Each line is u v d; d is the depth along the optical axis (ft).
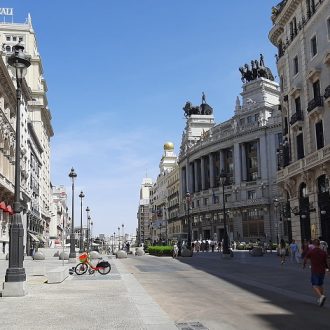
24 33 317.22
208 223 350.43
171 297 50.01
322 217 118.21
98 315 36.22
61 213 572.10
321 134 120.78
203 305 43.86
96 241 363.15
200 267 101.65
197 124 422.00
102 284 62.59
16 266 49.55
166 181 504.84
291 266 99.14
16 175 51.39
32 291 53.47
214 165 359.87
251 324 33.88
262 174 301.63
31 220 257.55
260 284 63.87
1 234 165.78
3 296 48.29
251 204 302.04
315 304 44.32
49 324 32.32
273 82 326.24
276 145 298.15
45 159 361.30
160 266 107.04
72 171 138.31
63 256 151.94
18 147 52.03
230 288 59.26
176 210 443.73
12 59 52.16
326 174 113.29
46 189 371.56
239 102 333.83
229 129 339.36
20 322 33.14
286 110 147.95
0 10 326.03
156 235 556.92
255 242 280.51
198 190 383.04
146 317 35.37
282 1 148.46
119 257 157.48
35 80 319.27
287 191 144.56
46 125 368.48
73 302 43.88
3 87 161.27
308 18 126.41
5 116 160.45
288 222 146.61
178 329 30.86
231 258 138.92
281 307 42.45
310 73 122.83
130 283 64.13
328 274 73.92
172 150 562.66
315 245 44.50
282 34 149.89
